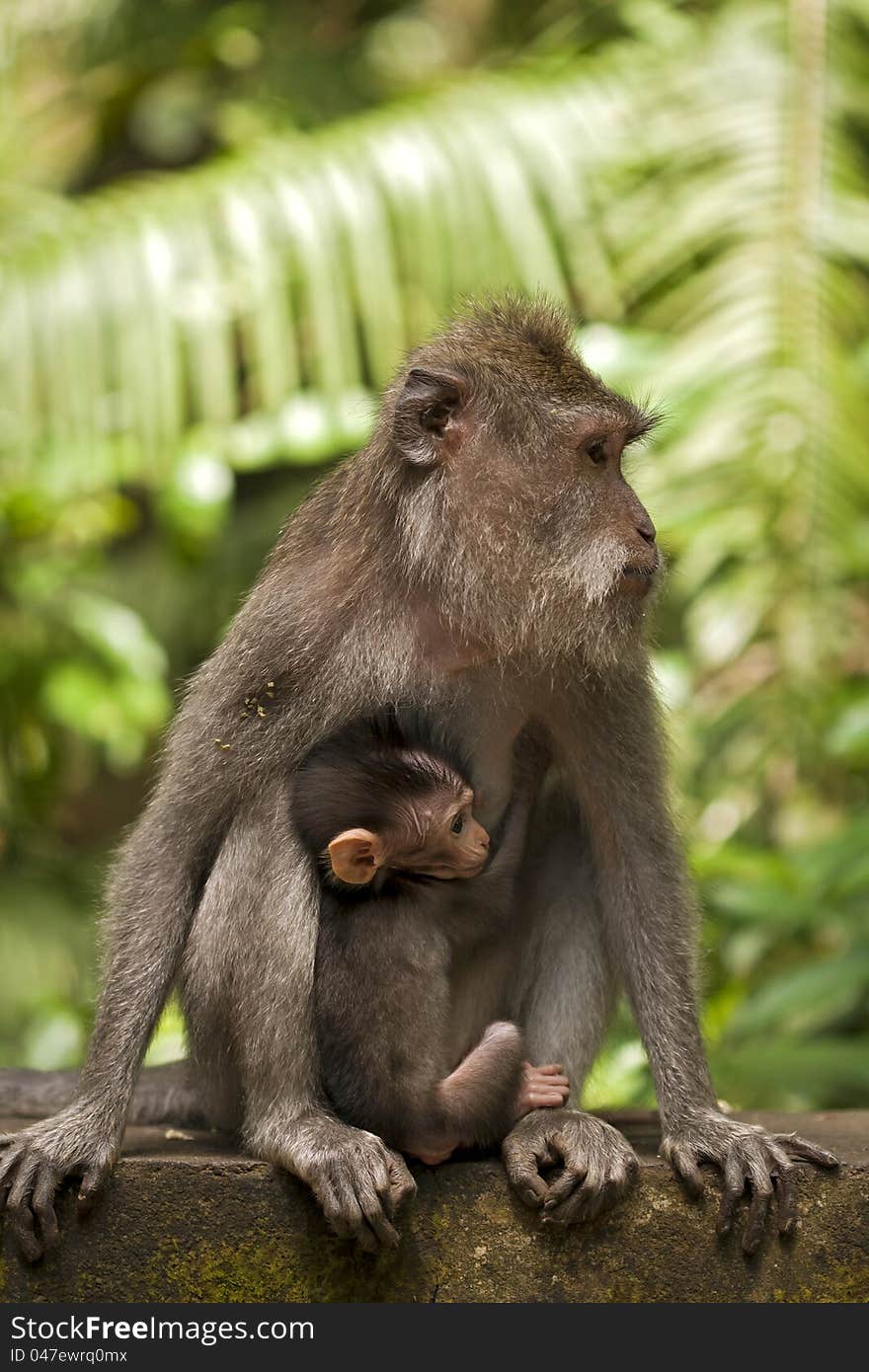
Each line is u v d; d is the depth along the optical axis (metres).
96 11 19.31
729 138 13.73
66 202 14.07
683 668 12.52
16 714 14.41
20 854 15.22
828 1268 7.16
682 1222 7.18
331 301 13.12
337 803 7.34
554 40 15.97
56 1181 7.08
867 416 12.96
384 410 8.08
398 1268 7.13
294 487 17.58
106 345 13.18
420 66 20.81
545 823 8.27
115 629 14.04
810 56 13.99
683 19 14.84
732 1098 11.30
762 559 12.66
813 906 11.02
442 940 7.33
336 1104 7.26
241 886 7.31
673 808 8.02
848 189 13.59
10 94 17.45
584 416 7.76
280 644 7.50
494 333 8.02
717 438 12.70
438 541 7.68
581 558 7.69
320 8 20.69
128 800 19.30
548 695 7.89
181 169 21.00
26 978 14.58
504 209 13.29
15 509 13.18
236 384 15.02
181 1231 7.10
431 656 7.79
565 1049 7.97
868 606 13.48
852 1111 8.84
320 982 7.27
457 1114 7.11
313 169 13.42
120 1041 7.30
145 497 17.81
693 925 7.88
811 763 12.47
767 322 13.04
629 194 13.80
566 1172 7.04
